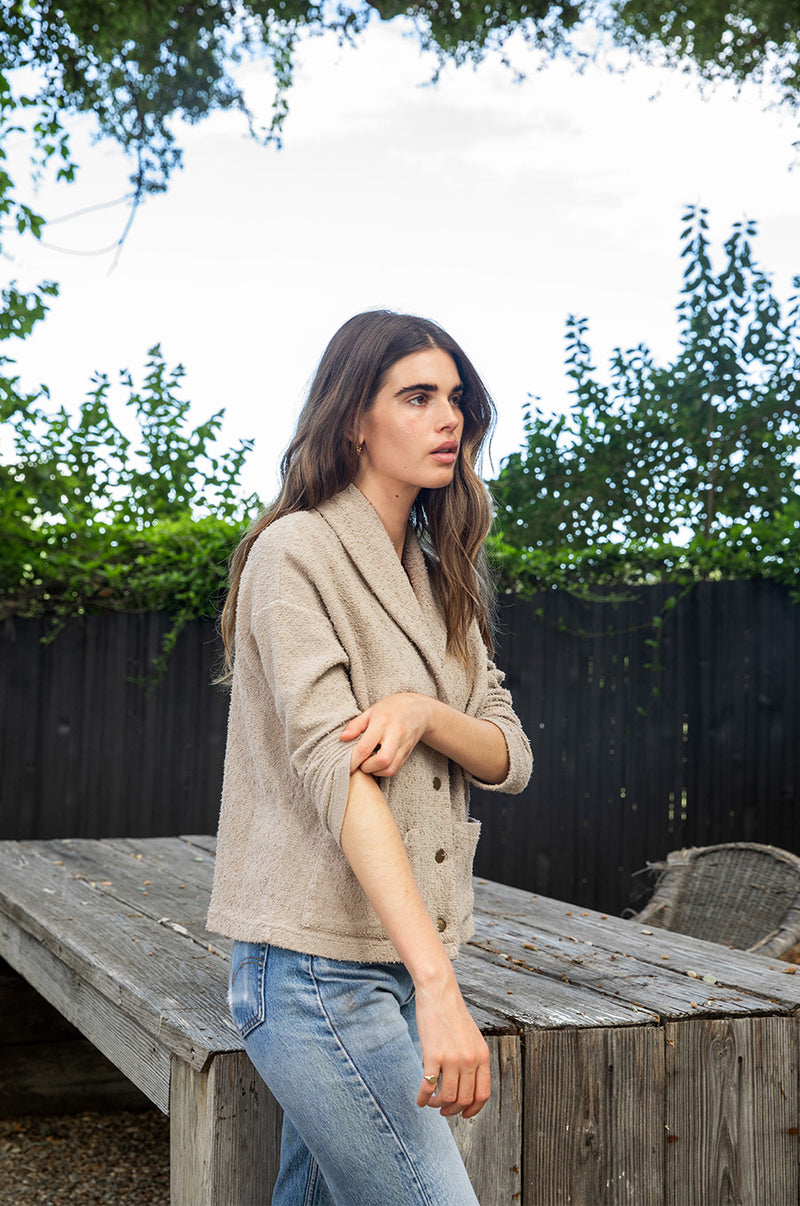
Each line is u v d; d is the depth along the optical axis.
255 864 1.48
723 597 6.07
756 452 6.47
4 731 5.56
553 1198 1.93
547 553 6.33
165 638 5.76
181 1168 1.87
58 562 5.56
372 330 1.55
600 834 6.02
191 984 2.23
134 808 5.75
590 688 6.05
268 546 1.48
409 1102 1.35
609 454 6.40
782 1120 2.10
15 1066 4.12
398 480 1.55
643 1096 2.00
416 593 1.62
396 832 1.31
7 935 3.38
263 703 1.49
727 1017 2.10
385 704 1.41
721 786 6.04
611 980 2.38
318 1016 1.38
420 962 1.24
